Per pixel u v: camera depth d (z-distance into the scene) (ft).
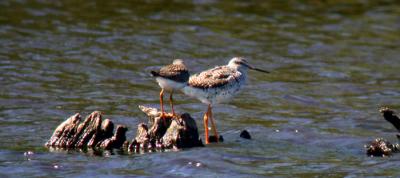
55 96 63.77
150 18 91.04
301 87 70.13
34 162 47.03
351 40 86.48
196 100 64.85
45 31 83.30
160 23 89.15
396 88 70.38
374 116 61.26
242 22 91.61
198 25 89.15
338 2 102.37
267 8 98.37
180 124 50.34
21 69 70.54
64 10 92.48
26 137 52.54
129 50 78.54
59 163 46.96
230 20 92.12
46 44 78.84
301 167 47.01
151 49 79.30
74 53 76.48
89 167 46.26
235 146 51.44
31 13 90.12
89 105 61.77
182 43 82.02
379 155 50.01
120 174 45.06
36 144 50.85
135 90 66.95
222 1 100.48
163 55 77.51
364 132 56.39
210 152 49.06
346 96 67.77
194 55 78.07
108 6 95.40
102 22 88.22
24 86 65.92
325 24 92.38
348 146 52.49
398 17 95.91
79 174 45.01
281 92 68.33
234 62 54.54
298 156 49.62
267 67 75.82
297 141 53.67
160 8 95.76
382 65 78.02
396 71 75.97
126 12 93.20
